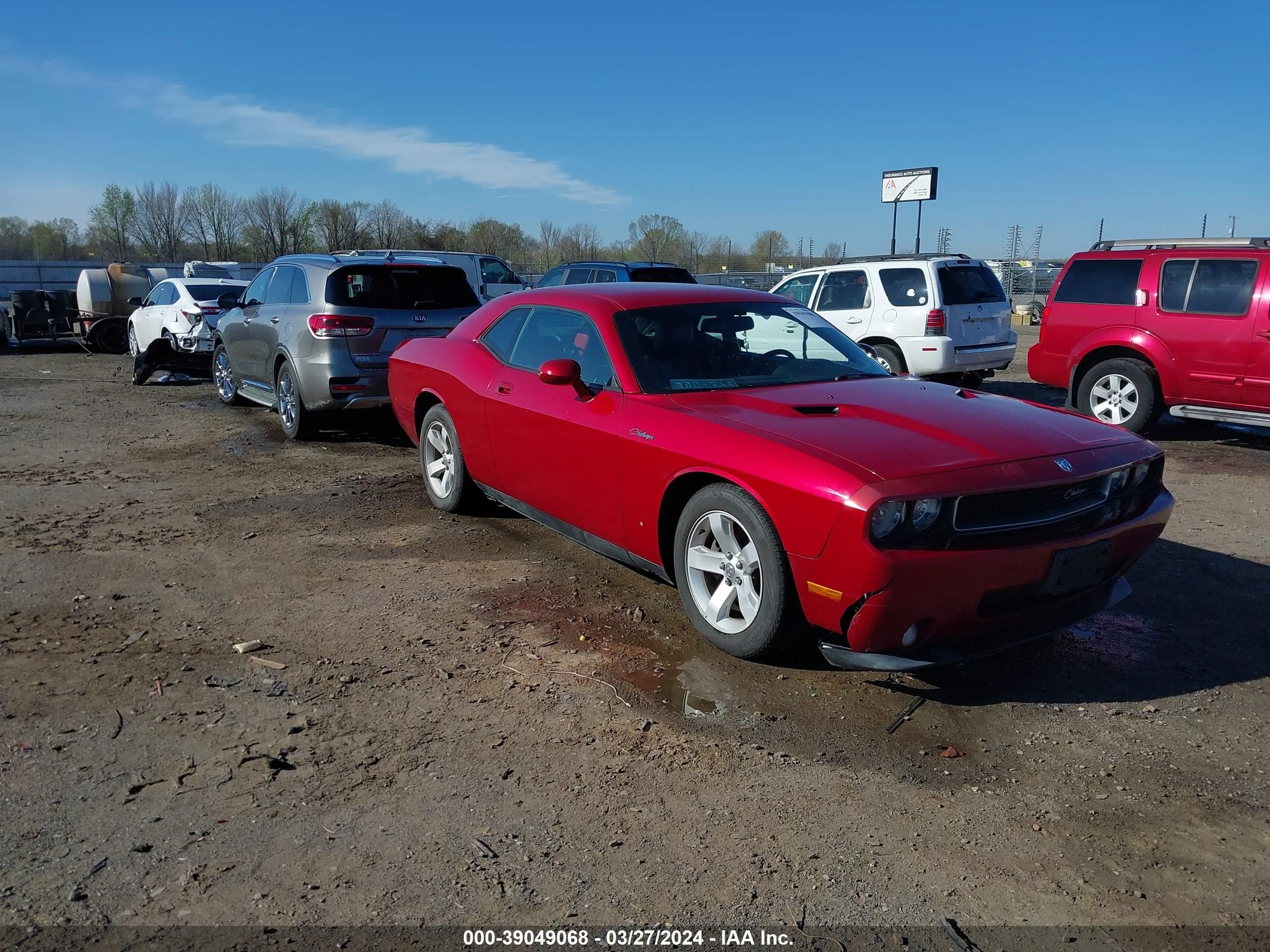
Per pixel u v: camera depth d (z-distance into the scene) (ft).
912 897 8.30
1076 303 31.37
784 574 11.73
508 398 16.85
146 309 53.88
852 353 16.52
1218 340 27.76
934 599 10.77
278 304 29.68
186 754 10.43
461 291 29.04
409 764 10.32
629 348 14.83
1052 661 13.26
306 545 18.22
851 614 10.92
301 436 28.86
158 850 8.74
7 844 8.77
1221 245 28.68
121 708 11.47
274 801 9.55
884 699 12.00
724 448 12.26
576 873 8.54
